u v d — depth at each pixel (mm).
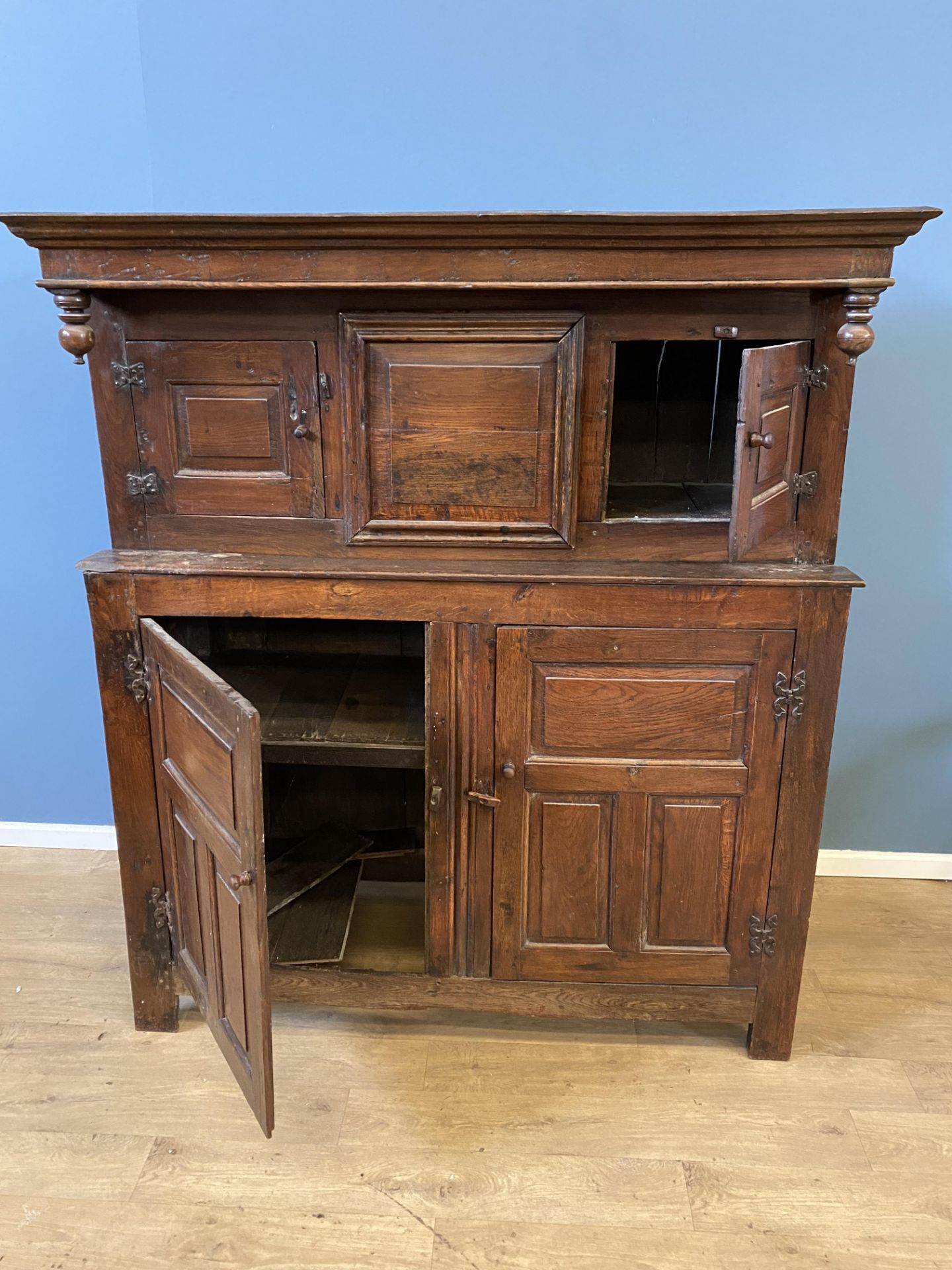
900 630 2154
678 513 1571
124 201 1962
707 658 1516
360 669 2025
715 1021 1723
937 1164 1515
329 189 1929
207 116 1896
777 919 1647
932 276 1917
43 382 2064
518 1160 1517
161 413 1506
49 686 2299
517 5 1794
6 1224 1396
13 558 2197
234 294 1425
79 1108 1608
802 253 1330
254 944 1332
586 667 1533
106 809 2408
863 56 1801
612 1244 1375
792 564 1533
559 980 1717
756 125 1854
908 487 2053
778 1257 1356
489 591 1499
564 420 1433
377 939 1855
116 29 1848
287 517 1541
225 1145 1538
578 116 1860
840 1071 1712
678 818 1606
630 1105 1630
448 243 1336
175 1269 1334
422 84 1854
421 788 2186
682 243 1322
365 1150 1534
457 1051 1757
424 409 1447
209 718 1362
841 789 2299
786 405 1413
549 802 1612
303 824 2242
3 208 1983
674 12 1789
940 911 2205
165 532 1573
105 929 2096
